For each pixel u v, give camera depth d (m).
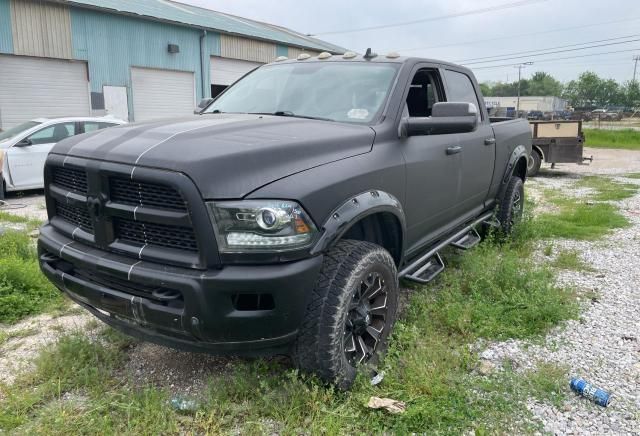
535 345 3.75
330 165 3.00
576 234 7.20
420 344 3.50
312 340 2.87
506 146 5.90
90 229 3.04
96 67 17.58
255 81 4.54
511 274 4.75
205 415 2.86
